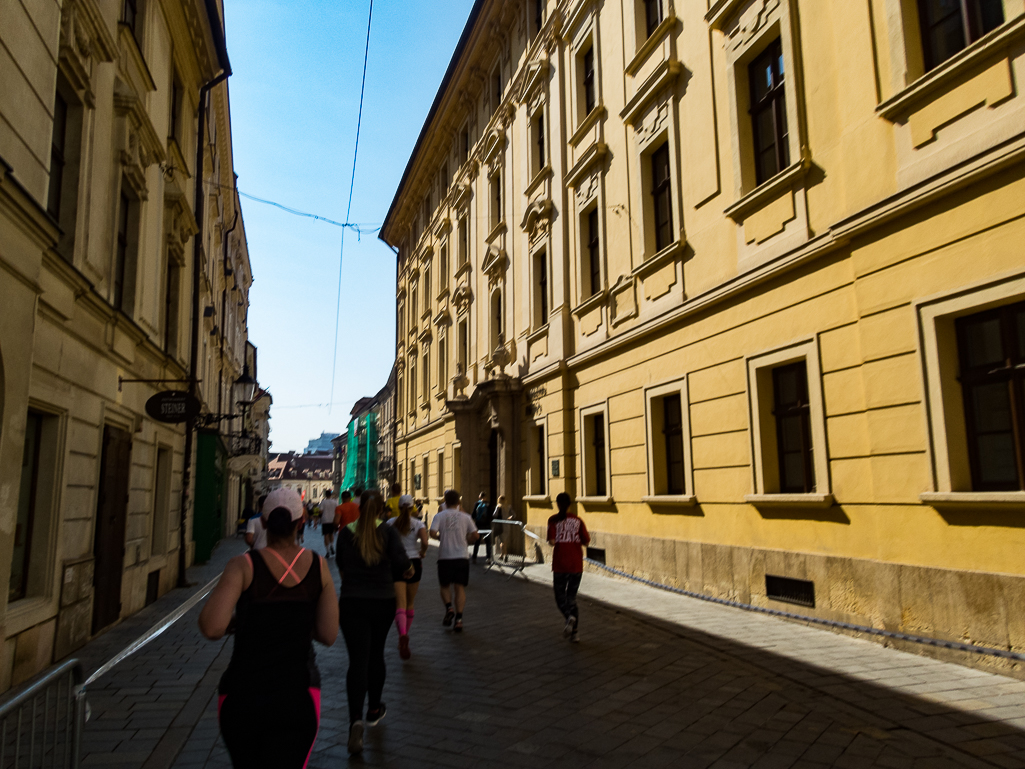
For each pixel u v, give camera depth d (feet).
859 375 25.80
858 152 25.93
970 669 20.58
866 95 25.67
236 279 116.26
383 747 15.51
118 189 30.48
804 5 29.50
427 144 94.53
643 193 42.04
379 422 173.99
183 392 32.83
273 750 8.96
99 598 27.89
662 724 16.84
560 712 17.87
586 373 49.19
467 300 78.54
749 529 31.42
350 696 15.48
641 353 41.52
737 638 25.68
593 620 30.58
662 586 37.93
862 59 25.90
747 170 33.01
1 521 18.40
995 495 19.90
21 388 19.33
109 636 28.53
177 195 41.73
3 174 16.99
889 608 23.80
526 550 58.23
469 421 70.95
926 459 22.50
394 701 18.97
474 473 69.82
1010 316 20.77
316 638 9.88
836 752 14.92
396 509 46.29
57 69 22.75
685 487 36.40
